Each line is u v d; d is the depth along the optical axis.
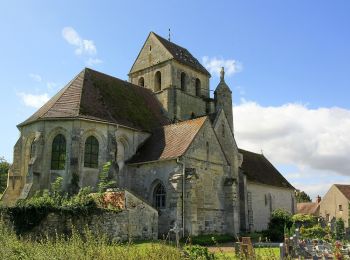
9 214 25.84
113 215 28.67
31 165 33.91
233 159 44.84
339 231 42.19
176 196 33.59
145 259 13.73
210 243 32.66
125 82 46.59
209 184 37.34
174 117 47.66
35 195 30.83
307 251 24.89
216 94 50.91
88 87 39.62
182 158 34.47
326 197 83.69
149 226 31.27
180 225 32.97
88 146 35.84
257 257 14.41
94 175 35.50
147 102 46.91
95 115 36.62
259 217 53.28
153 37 52.28
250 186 52.91
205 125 38.09
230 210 38.59
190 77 51.88
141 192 36.81
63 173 34.62
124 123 38.88
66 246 15.31
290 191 62.00
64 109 36.16
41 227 26.02
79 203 27.55
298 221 44.12
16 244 18.27
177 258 14.27
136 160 38.09
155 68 50.94
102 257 14.00
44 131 35.44
